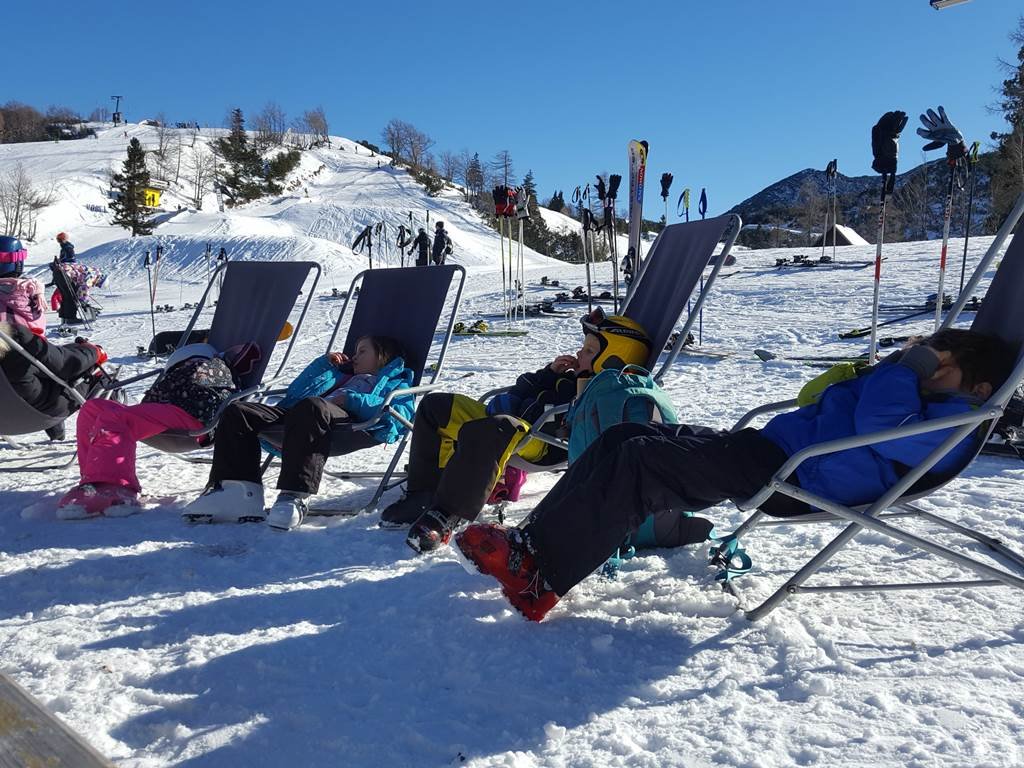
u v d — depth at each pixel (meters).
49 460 4.85
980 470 3.89
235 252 39.78
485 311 14.24
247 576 2.91
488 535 2.38
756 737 1.80
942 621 2.34
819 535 3.13
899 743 1.74
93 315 17.89
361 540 3.30
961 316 9.70
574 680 2.10
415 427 3.46
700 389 6.53
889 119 5.14
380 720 1.93
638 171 7.79
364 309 4.50
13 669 2.21
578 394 3.28
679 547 3.07
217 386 3.95
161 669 2.20
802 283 14.55
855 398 2.43
